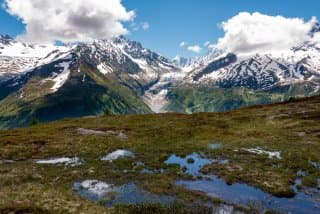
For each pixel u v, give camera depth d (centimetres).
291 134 6216
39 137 6919
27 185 3256
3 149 5562
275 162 4216
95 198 2981
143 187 3297
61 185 3384
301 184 3328
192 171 3947
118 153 5197
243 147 5291
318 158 4356
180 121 8562
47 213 2339
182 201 2859
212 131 6944
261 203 2817
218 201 2847
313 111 8350
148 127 8100
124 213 2517
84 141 6303
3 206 2355
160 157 4703
